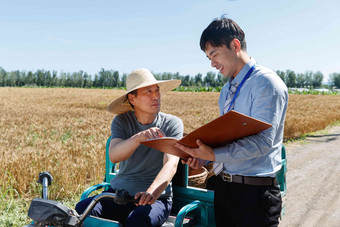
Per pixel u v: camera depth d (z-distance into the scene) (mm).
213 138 1878
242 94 2121
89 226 2215
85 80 128375
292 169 7945
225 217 2305
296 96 51000
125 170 2752
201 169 3566
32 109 22297
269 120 1956
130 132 2814
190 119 15625
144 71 2750
